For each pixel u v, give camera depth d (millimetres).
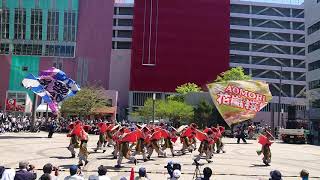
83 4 95375
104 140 26359
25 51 92625
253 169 20609
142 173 10867
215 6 103625
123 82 103250
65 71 92875
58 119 54875
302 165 23688
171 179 10883
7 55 92250
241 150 31812
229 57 103625
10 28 92562
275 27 110438
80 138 19500
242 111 28172
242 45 108500
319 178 18688
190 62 100938
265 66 107812
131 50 101625
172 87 99375
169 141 24688
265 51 109438
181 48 101125
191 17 102438
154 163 21297
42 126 50531
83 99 61062
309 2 77250
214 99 28484
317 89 71312
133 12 105250
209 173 10078
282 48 109875
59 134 44094
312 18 75438
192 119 67750
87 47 94688
